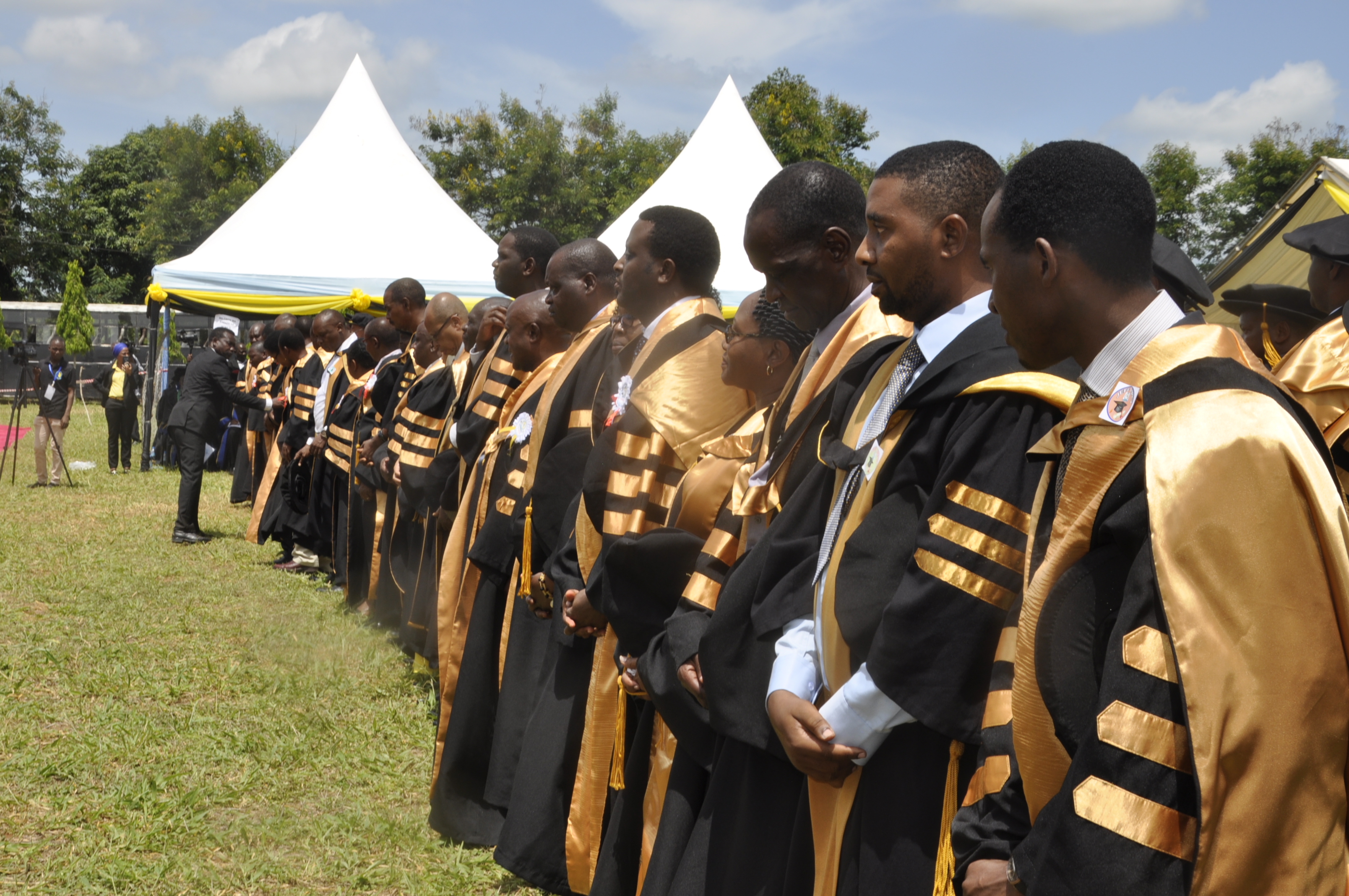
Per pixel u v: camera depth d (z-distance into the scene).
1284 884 1.11
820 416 2.24
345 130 14.20
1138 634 1.22
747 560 2.21
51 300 56.53
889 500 1.85
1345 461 2.17
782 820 2.19
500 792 3.70
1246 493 1.17
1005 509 1.69
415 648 5.73
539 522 3.52
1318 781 1.13
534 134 34.03
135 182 56.41
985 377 1.77
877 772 1.84
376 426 7.09
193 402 9.94
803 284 2.32
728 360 2.65
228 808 4.22
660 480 2.93
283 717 5.18
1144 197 1.39
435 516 5.59
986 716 1.62
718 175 11.80
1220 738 1.13
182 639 6.60
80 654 6.20
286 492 8.57
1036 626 1.38
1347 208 5.70
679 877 2.33
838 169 2.34
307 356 8.97
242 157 40.06
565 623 3.08
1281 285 3.66
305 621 7.08
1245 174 29.17
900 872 1.78
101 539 9.92
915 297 1.93
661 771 2.70
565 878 3.32
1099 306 1.39
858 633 1.82
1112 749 1.20
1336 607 1.15
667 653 2.49
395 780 4.50
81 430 21.55
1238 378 1.24
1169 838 1.16
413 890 3.55
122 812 4.13
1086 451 1.35
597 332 3.70
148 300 12.89
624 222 11.65
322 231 13.52
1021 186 1.42
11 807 4.18
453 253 13.73
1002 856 1.48
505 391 4.60
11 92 52.88
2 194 52.94
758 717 2.13
